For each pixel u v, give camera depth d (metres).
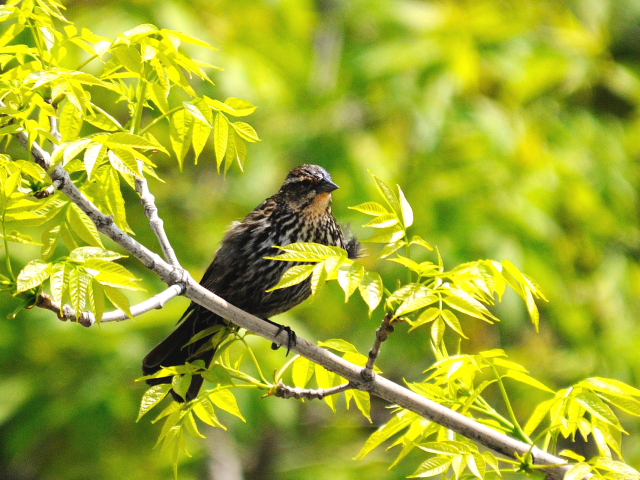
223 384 5.39
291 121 13.92
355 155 13.30
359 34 15.15
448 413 5.52
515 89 13.96
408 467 12.58
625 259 13.90
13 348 11.53
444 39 13.78
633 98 14.66
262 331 5.72
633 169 14.58
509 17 14.41
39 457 12.19
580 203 13.59
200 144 5.30
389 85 13.34
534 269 12.55
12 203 4.86
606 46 14.64
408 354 13.22
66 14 13.27
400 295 4.67
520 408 13.21
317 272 4.65
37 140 5.24
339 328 13.50
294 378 5.85
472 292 4.93
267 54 14.24
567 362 13.46
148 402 5.32
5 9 4.97
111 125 5.19
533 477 5.04
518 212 12.61
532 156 13.31
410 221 4.87
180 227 13.73
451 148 13.12
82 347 11.50
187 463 12.30
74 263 4.62
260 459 14.44
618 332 13.38
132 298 11.70
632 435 12.92
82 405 11.14
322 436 14.54
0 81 5.03
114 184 5.30
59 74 4.65
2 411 11.09
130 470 11.77
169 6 13.04
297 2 14.58
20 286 4.50
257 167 13.59
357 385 5.55
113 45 4.82
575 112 14.51
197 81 13.02
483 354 5.19
